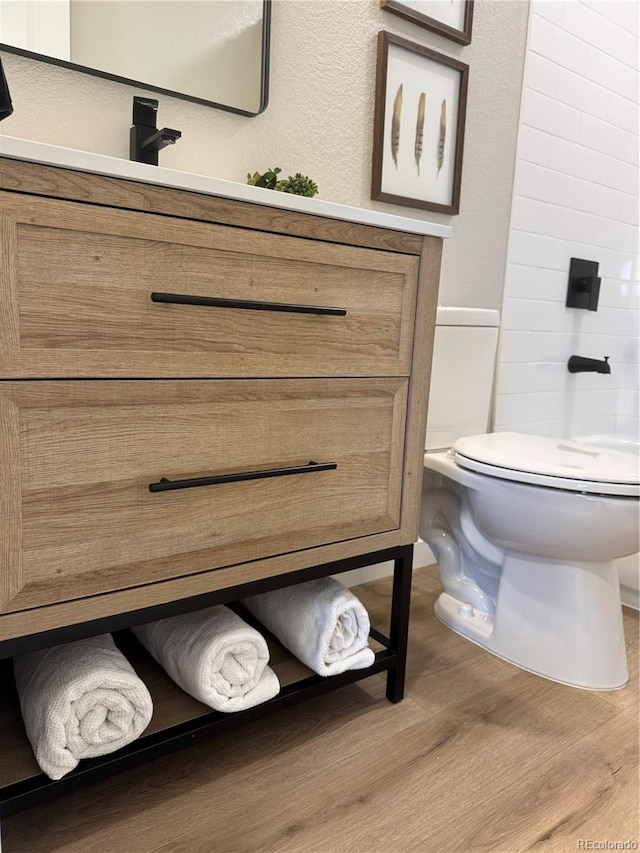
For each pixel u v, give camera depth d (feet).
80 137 3.57
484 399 5.29
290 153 4.33
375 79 4.65
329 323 3.01
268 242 2.73
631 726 3.59
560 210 6.23
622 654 4.05
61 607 2.43
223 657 2.95
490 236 5.65
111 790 2.96
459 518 4.82
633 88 6.73
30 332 2.22
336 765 3.18
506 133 5.59
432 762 3.22
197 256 2.55
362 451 3.27
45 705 2.55
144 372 2.49
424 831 2.77
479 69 5.28
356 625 3.46
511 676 4.08
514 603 4.24
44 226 2.19
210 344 2.64
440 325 4.84
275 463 2.95
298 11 4.20
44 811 2.81
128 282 2.40
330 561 3.25
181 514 2.69
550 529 3.74
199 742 3.03
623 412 7.50
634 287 7.30
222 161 4.05
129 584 2.59
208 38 3.89
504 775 3.15
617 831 2.81
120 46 3.61
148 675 3.30
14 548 2.29
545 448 4.29
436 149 5.08
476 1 5.16
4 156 2.08
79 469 2.40
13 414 2.22
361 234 3.05
